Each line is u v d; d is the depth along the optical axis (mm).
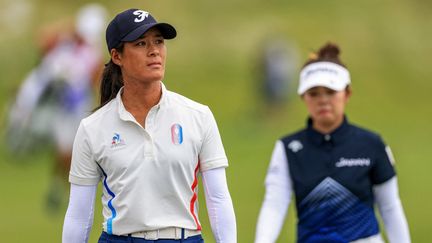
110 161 15531
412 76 87688
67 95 42875
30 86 45812
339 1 97812
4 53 84062
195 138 15664
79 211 16031
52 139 44844
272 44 76000
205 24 92438
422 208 40875
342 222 19250
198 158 15883
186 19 92750
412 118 76188
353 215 19281
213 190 15984
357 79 85625
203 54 88438
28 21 88750
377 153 19438
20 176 50031
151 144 15477
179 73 84438
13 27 87938
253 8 95688
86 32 43906
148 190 15461
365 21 94750
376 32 93500
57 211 40344
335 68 19875
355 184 19250
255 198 41812
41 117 45812
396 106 80750
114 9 91812
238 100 78750
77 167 15859
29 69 81562
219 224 16047
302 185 19453
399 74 87688
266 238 19406
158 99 15719
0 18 88562
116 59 15719
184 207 15664
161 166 15445
